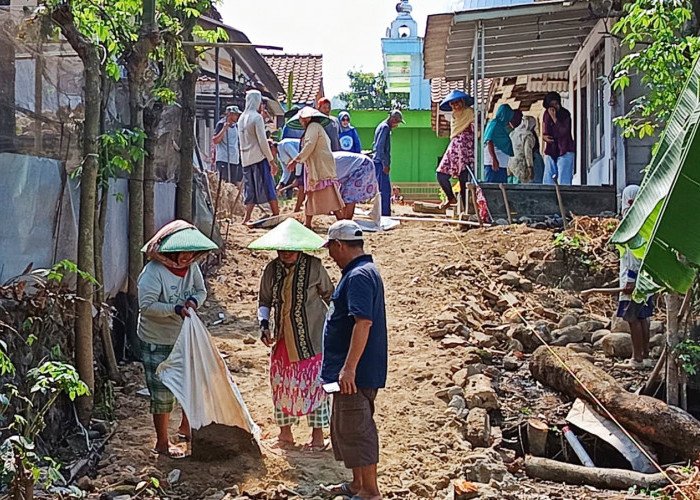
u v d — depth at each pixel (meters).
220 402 5.96
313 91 26.17
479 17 13.27
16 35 6.40
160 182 9.34
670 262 3.83
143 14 7.73
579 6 12.69
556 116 14.62
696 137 3.84
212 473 5.76
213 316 9.45
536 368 7.98
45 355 6.27
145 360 6.06
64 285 6.62
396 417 6.93
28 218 6.55
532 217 12.81
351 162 12.05
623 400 7.01
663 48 7.96
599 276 10.46
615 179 12.58
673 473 6.38
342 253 5.38
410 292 10.06
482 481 6.06
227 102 18.81
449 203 15.11
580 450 6.92
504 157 14.92
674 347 7.25
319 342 6.20
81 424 6.36
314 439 6.29
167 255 6.03
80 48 6.67
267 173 12.95
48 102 6.84
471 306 9.64
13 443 4.62
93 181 6.71
